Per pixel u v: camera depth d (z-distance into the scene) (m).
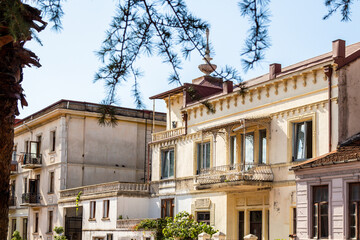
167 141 34.06
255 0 8.41
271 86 26.12
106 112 9.63
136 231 31.81
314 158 21.50
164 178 34.19
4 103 6.49
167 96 35.44
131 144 44.47
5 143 6.48
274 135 25.66
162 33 9.46
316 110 23.59
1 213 6.37
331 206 19.53
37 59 7.02
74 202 39.34
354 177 18.84
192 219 28.97
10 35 6.10
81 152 42.53
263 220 25.78
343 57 22.69
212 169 28.20
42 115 44.69
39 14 6.71
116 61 9.47
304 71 24.05
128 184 34.84
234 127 27.16
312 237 20.25
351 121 22.52
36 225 45.72
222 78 9.55
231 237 27.84
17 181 50.16
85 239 37.28
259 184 25.20
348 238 18.81
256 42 8.56
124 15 9.41
